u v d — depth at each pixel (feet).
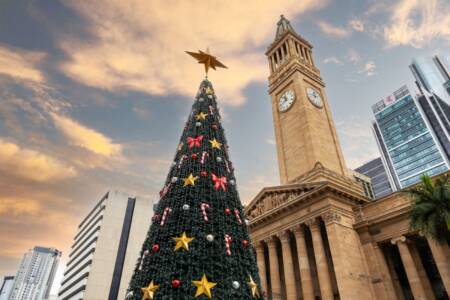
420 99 560.61
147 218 339.36
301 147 145.48
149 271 33.83
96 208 350.23
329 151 145.79
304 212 111.14
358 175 418.31
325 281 94.43
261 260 121.80
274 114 175.42
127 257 307.99
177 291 31.50
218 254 35.09
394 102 593.01
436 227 74.38
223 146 49.39
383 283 95.71
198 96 56.18
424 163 498.28
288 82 173.47
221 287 32.73
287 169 150.10
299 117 153.07
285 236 114.93
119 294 289.12
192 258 33.86
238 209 42.29
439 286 101.30
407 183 511.81
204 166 43.70
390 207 103.91
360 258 100.78
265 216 122.93
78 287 296.51
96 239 306.35
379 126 601.21
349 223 106.42
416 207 76.84
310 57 196.34
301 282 104.12
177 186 41.34
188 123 51.75
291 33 196.95
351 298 88.53
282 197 122.93
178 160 46.29
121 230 320.50
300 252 106.52
